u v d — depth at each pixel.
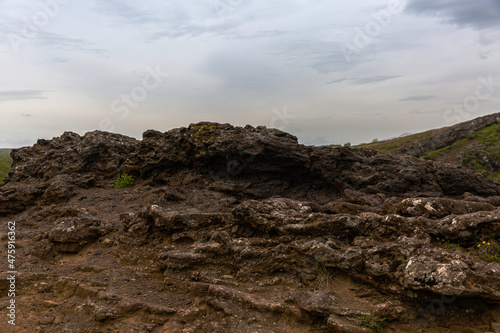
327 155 15.16
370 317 6.51
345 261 7.60
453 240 7.58
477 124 87.38
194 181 16.53
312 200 14.67
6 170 58.59
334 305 6.86
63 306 8.23
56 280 9.16
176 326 7.21
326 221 8.45
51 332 7.34
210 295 7.68
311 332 6.72
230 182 15.51
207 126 17.02
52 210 15.34
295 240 8.56
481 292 6.24
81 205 15.70
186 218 10.00
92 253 10.76
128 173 19.20
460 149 77.56
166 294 8.36
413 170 14.41
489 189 14.25
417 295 6.67
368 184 14.41
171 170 17.78
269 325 6.88
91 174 19.83
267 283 8.05
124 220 11.27
